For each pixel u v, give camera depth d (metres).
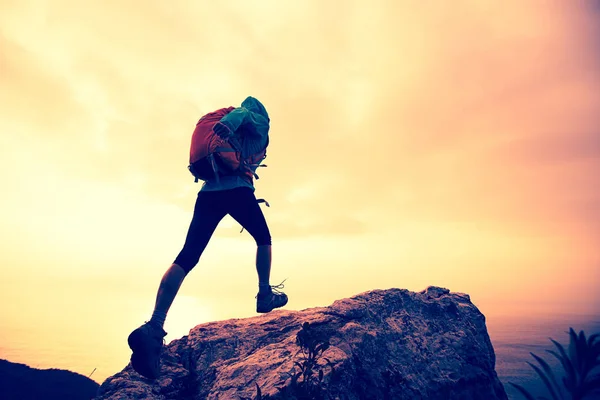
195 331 4.40
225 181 3.11
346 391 3.35
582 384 1.27
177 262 3.03
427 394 3.77
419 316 4.51
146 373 2.86
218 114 3.26
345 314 4.15
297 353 3.57
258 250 3.24
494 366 4.45
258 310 3.25
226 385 3.40
